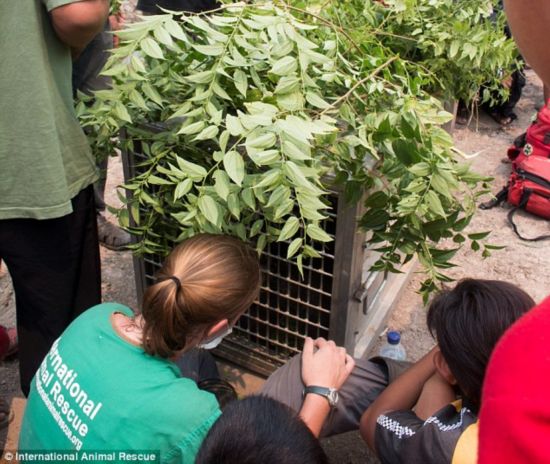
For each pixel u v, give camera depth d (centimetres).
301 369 178
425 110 173
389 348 249
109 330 151
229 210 167
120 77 179
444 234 180
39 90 181
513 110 469
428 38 229
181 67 180
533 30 66
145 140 202
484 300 142
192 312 140
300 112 157
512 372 65
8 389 252
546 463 61
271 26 163
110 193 369
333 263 203
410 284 304
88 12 171
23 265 207
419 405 162
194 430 140
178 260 145
